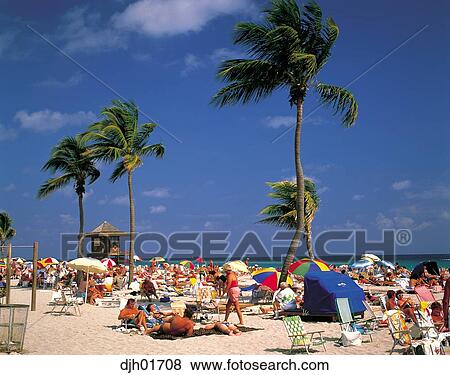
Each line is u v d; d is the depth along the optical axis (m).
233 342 13.35
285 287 17.84
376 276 33.16
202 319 17.14
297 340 11.50
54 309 20.55
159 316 16.20
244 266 23.59
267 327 15.65
